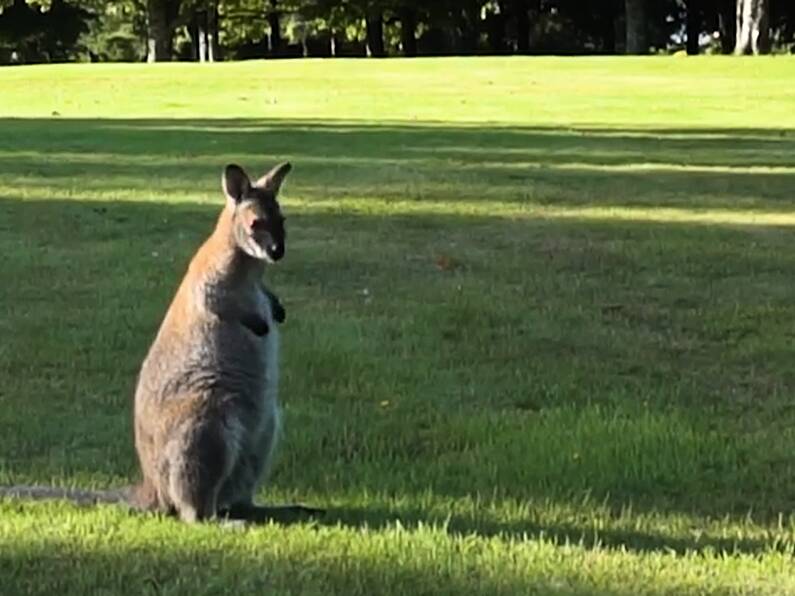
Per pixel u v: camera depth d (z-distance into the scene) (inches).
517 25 2048.5
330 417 274.1
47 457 258.4
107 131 725.9
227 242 229.3
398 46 2129.7
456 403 282.5
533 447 261.3
